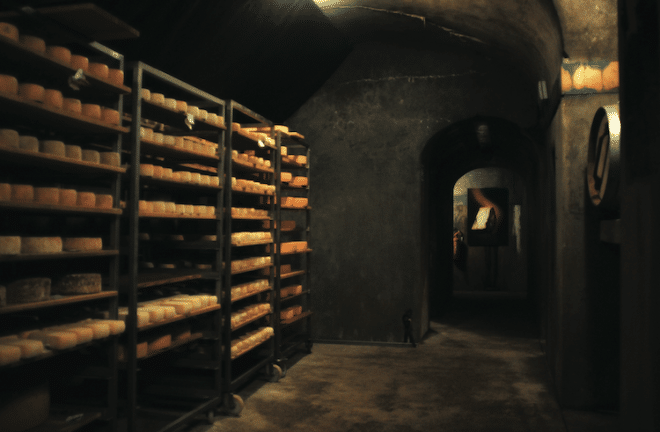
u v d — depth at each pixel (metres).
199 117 3.68
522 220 14.05
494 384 4.95
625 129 1.72
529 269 10.70
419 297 6.74
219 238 3.97
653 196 1.49
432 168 8.69
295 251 5.70
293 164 5.84
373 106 6.93
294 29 5.22
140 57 3.87
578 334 4.27
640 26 1.58
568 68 4.25
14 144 2.27
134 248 2.98
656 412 1.44
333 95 7.06
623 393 1.77
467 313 9.80
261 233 4.79
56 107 2.45
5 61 2.45
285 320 5.48
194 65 4.40
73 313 2.97
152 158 3.91
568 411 4.20
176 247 4.06
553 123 5.05
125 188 3.73
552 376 5.08
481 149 9.98
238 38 4.55
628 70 1.67
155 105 3.26
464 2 4.94
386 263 6.82
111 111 2.88
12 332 2.52
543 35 4.72
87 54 3.43
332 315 6.94
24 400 2.47
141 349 3.12
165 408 3.95
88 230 3.40
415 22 5.85
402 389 4.76
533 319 9.03
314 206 7.08
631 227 1.69
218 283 3.95
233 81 5.14
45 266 3.16
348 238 6.95
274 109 6.56
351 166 6.98
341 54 6.81
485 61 6.54
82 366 2.97
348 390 4.71
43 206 2.37
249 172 5.03
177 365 3.96
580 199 4.30
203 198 4.46
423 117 6.75
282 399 4.44
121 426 3.47
